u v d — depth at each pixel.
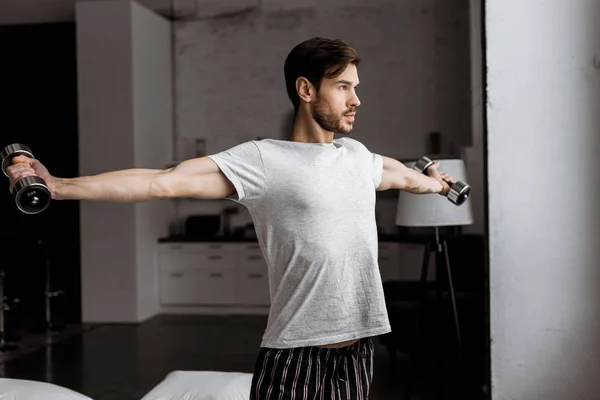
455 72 8.33
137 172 1.73
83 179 1.68
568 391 2.73
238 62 8.83
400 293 5.88
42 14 8.80
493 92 2.72
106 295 7.95
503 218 2.74
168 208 8.75
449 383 5.04
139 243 7.96
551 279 2.72
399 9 8.45
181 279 8.36
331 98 1.83
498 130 2.73
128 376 5.54
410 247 7.57
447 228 6.61
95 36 7.90
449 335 5.26
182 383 3.44
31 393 3.14
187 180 1.75
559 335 2.72
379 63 8.50
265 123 8.80
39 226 8.50
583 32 2.68
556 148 2.71
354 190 1.84
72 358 6.19
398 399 4.67
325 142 1.89
